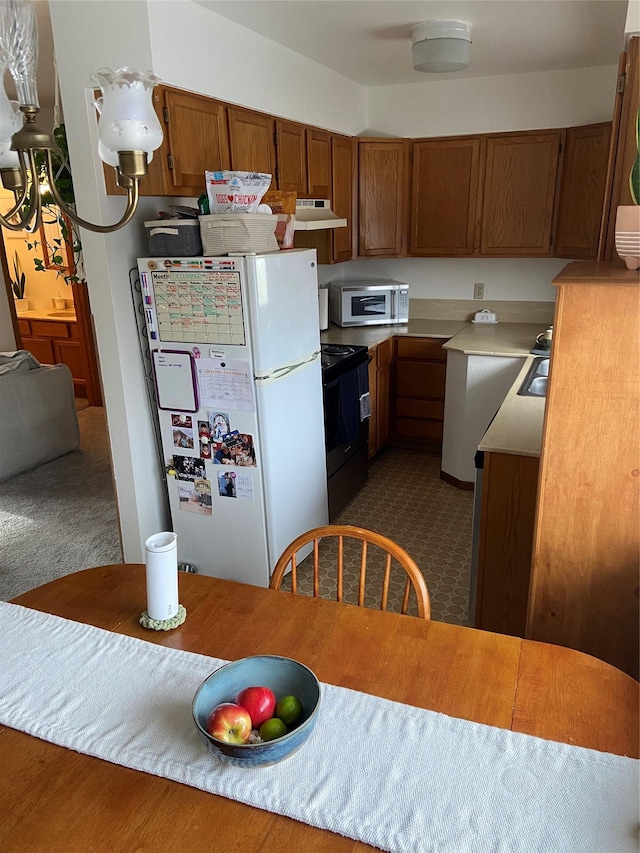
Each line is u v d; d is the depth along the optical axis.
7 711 1.15
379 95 4.37
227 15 2.65
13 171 1.34
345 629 1.35
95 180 2.43
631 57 1.92
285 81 3.24
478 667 1.23
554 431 1.60
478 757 1.02
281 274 2.55
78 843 0.90
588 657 1.25
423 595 1.43
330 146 3.88
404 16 2.75
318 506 3.15
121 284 2.60
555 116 4.00
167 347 2.62
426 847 0.87
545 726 1.08
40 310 6.36
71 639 1.34
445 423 4.00
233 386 2.55
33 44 1.15
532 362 3.41
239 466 2.66
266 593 1.50
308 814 0.93
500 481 2.21
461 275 4.68
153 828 0.92
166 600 1.37
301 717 1.06
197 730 1.07
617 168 2.03
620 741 1.05
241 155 2.89
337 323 4.59
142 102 1.08
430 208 4.35
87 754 1.05
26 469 4.27
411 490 3.95
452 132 4.27
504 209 4.16
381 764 1.01
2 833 0.92
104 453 4.61
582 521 1.66
